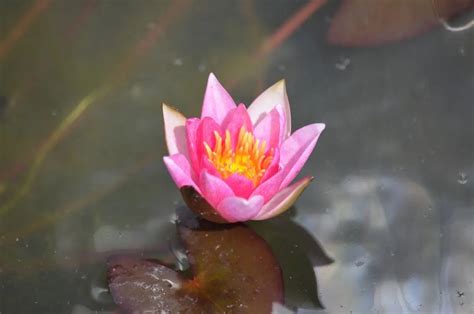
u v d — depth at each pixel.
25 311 0.98
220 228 1.02
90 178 1.04
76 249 1.01
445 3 1.10
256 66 1.10
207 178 0.98
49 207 1.03
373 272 0.99
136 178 1.04
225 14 1.14
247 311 0.97
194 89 1.09
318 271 0.99
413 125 1.06
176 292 0.98
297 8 1.14
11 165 1.05
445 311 0.98
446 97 1.07
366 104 1.07
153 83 1.09
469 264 0.99
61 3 1.15
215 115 1.03
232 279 0.99
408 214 1.02
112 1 1.15
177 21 1.14
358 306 0.98
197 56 1.11
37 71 1.10
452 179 1.03
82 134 1.06
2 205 1.03
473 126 1.06
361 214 1.02
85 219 1.02
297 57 1.10
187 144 1.02
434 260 1.00
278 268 1.00
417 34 1.11
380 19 1.11
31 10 1.14
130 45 1.12
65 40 1.12
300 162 1.00
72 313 0.98
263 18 1.13
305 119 1.06
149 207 1.03
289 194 0.99
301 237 1.01
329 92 1.08
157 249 1.00
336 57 1.10
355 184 1.03
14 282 0.99
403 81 1.08
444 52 1.10
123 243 1.01
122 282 0.98
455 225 1.01
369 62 1.10
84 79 1.09
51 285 0.99
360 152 1.05
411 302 0.98
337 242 1.01
